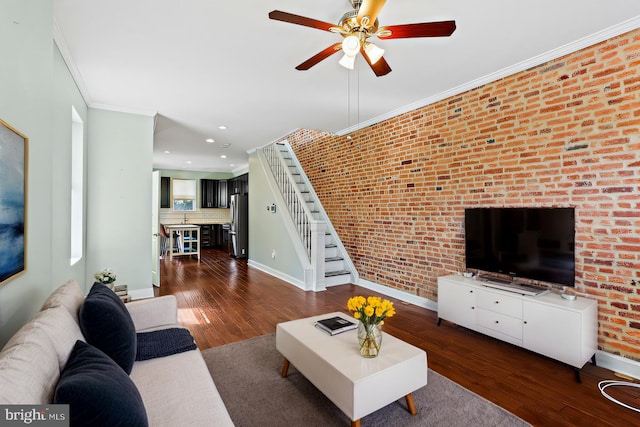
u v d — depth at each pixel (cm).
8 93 138
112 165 402
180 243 821
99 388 98
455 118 353
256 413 194
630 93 231
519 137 297
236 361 258
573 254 255
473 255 329
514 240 294
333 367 178
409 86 344
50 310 140
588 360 246
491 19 224
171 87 341
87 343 146
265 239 632
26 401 88
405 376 185
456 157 353
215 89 347
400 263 429
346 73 310
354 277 515
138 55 271
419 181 397
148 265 425
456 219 354
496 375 239
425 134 387
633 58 230
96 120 393
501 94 311
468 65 295
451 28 183
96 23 225
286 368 235
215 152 712
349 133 516
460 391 217
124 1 202
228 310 387
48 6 184
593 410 197
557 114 271
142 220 421
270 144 637
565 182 266
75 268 325
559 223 263
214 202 1038
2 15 132
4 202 131
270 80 325
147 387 152
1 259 128
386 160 446
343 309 391
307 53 270
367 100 386
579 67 257
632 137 230
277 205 583
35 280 173
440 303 335
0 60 131
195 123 480
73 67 289
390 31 188
